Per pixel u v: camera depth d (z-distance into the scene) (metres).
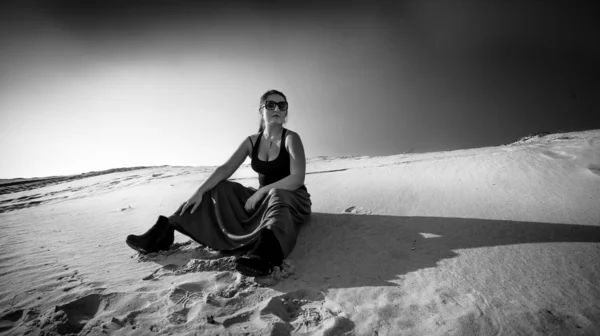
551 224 3.41
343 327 1.98
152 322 2.04
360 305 2.21
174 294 2.36
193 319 2.06
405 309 2.14
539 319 1.96
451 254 2.92
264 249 2.58
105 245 3.75
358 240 3.39
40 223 5.34
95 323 2.04
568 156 6.24
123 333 1.93
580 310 2.03
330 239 3.46
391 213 4.21
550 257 2.72
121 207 6.46
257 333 1.92
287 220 2.91
